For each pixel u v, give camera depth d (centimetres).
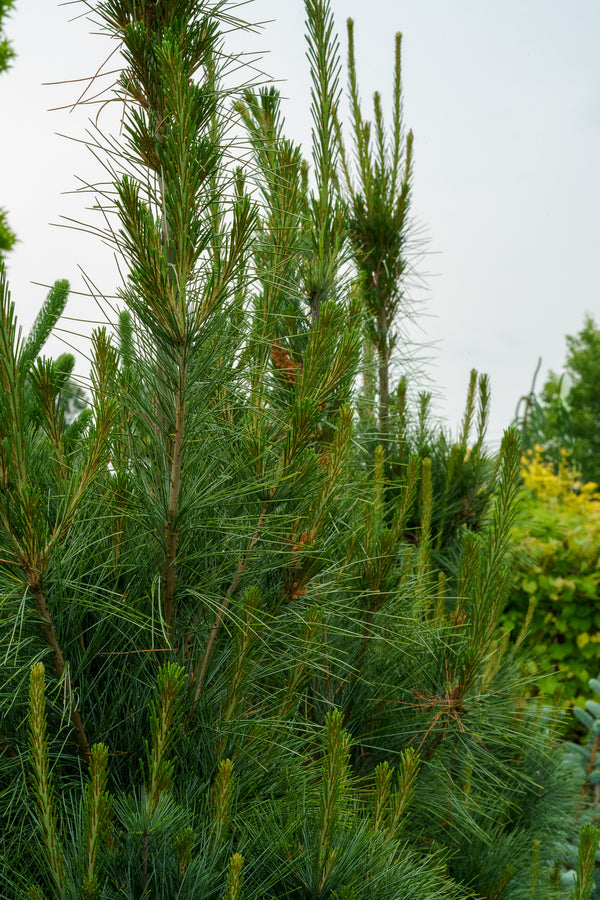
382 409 350
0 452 126
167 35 145
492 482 338
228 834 145
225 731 153
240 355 173
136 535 166
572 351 2742
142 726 156
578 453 2208
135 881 127
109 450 150
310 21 216
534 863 221
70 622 153
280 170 198
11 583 133
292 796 162
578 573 482
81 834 124
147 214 125
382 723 209
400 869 146
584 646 480
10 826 143
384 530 196
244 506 179
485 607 198
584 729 465
